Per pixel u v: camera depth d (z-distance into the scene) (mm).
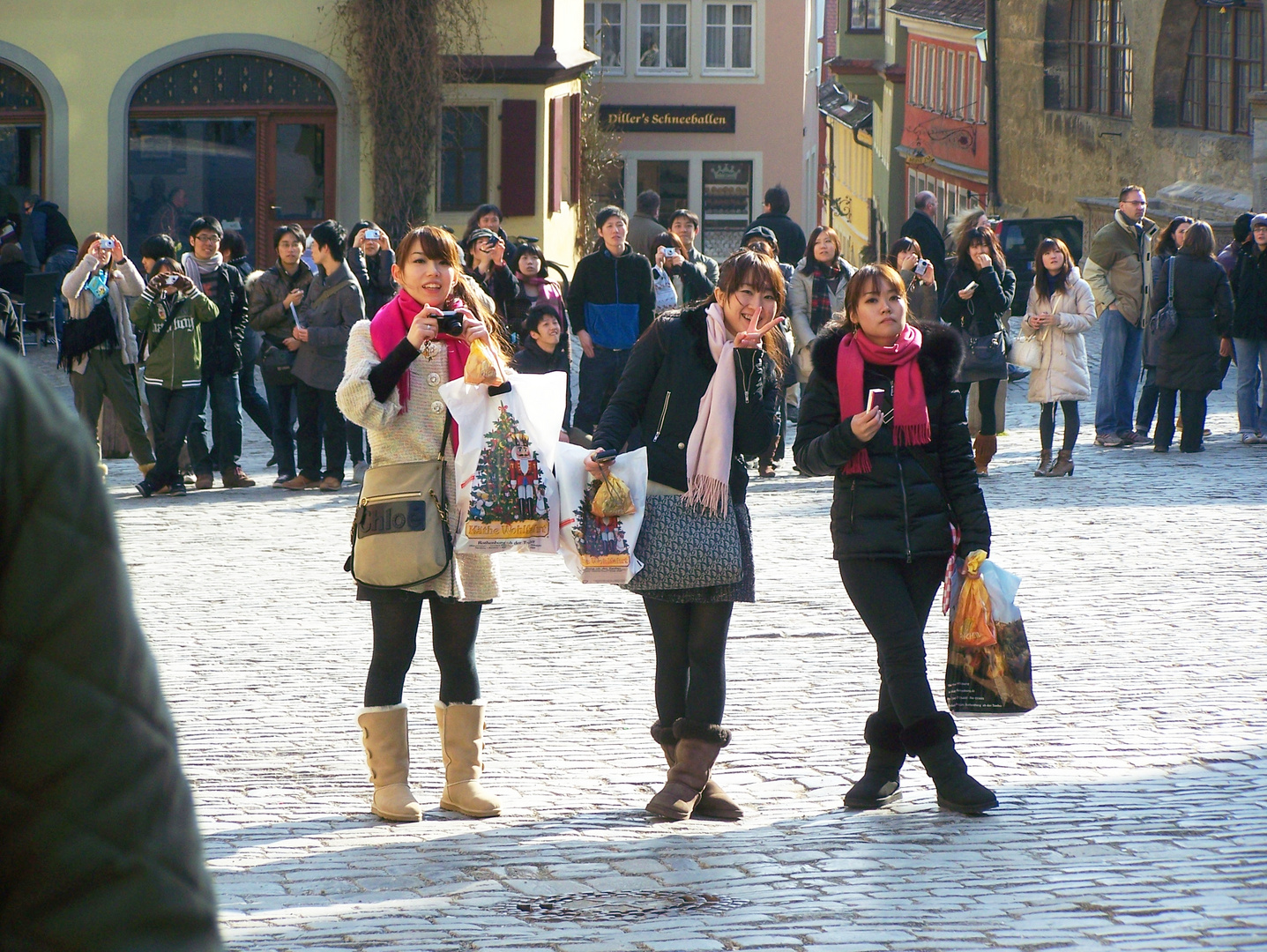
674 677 22266
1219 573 39875
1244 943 15602
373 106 102750
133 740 4016
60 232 95562
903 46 198625
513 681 30188
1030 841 20016
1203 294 60094
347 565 21641
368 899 17828
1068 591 37906
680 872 18938
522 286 54188
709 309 21906
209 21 102500
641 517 21422
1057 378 55531
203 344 54312
